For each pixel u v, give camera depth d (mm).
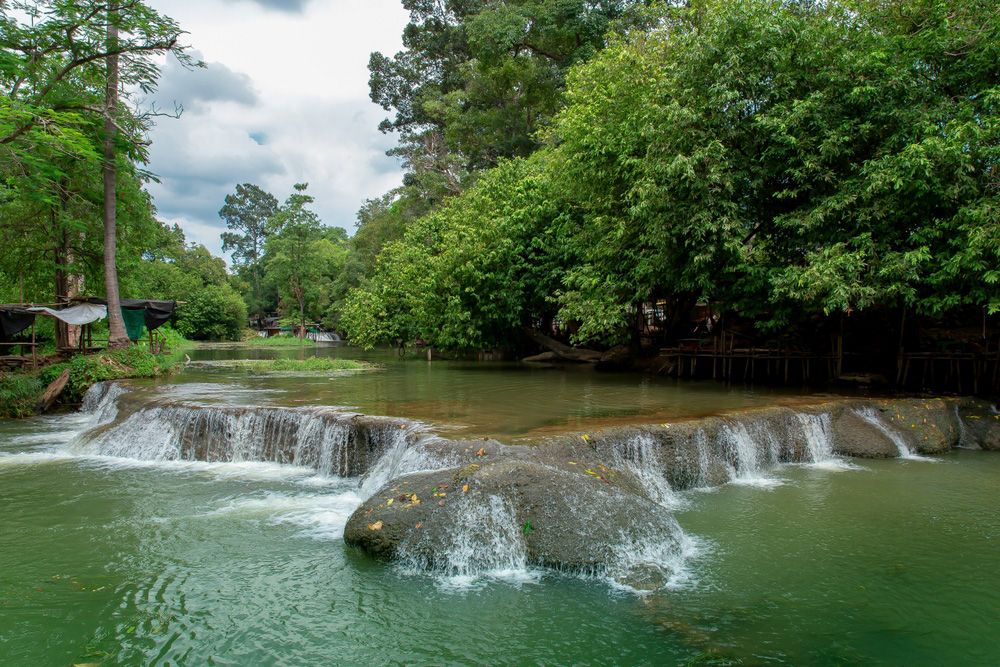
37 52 15438
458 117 41125
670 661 4734
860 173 13406
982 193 12602
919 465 10734
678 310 21359
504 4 42531
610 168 17891
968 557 6656
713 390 15336
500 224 22234
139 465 10633
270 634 5129
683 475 9328
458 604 5605
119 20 15906
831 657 4781
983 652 4859
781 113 14031
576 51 35344
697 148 14273
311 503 8492
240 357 32969
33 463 10766
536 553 6227
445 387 15945
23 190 16812
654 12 18641
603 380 18078
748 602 5648
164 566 6414
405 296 28547
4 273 22562
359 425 10008
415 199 46562
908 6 14617
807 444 11203
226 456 11062
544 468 7043
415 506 6730
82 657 4766
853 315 18844
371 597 5734
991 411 13008
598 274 18297
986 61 13117
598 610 5496
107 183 18375
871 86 13328
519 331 26234
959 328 16906
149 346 24938
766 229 15945
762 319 19016
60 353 18609
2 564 6457
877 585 6000
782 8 14625
